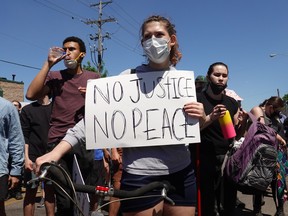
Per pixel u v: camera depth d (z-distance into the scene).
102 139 1.88
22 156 3.43
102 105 1.92
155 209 1.77
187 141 1.85
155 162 1.83
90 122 1.90
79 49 2.98
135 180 1.82
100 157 3.43
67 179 1.45
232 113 3.44
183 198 1.85
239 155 3.43
